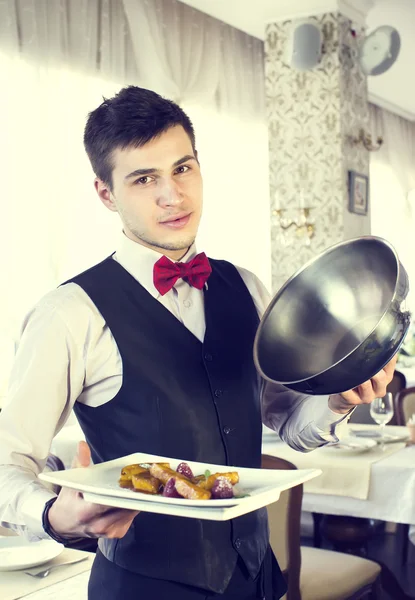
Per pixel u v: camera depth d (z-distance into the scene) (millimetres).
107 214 4934
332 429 1446
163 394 1357
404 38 6773
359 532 3408
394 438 3426
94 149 1378
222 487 1072
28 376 1312
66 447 3691
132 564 1312
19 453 1291
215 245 5973
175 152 1326
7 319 4363
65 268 4680
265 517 1451
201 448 1357
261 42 6445
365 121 6137
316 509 3072
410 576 3854
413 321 8180
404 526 3977
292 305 1416
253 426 1449
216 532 1335
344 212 5781
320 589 2586
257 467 1453
